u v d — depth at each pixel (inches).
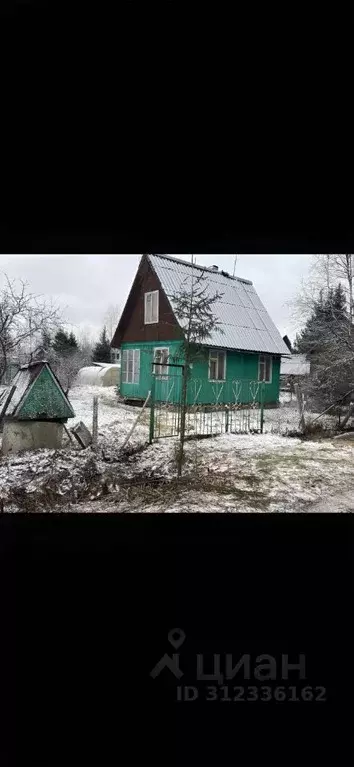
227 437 277.7
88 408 390.6
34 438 212.8
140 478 166.6
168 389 391.5
